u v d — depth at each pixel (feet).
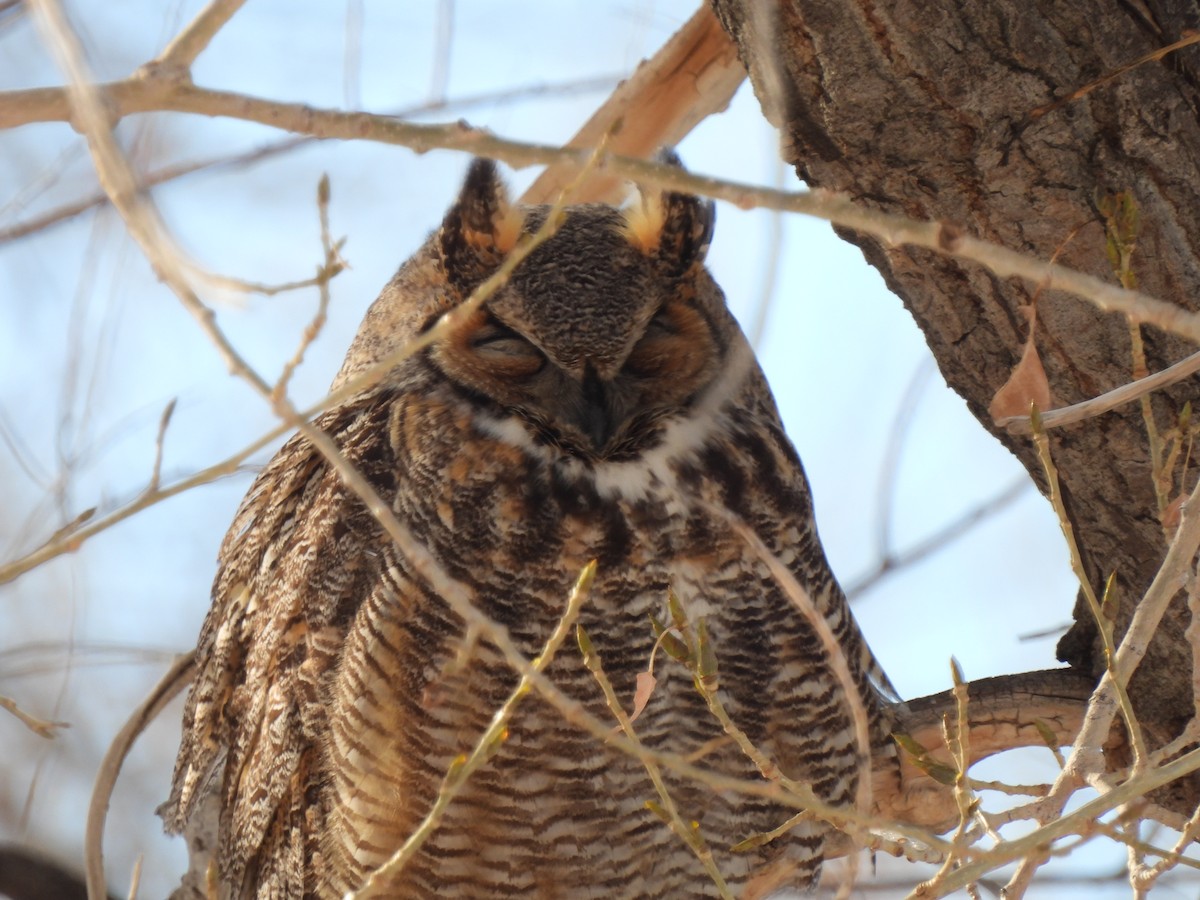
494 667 25.20
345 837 26.40
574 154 17.56
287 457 30.78
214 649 30.40
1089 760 19.48
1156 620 19.77
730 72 29.53
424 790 25.55
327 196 17.61
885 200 22.90
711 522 26.55
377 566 26.27
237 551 30.68
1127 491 23.98
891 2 21.27
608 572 25.94
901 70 21.67
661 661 25.81
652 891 26.50
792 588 20.81
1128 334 22.74
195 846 30.60
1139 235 22.12
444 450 26.71
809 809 19.21
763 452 27.81
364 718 25.67
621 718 19.42
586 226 28.89
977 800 19.03
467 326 27.78
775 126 17.58
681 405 27.86
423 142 17.37
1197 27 21.31
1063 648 27.76
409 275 29.71
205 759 30.17
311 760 27.09
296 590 27.20
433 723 25.30
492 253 28.04
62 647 31.60
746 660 26.43
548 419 27.22
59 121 16.74
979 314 23.77
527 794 25.54
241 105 17.11
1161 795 26.02
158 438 18.17
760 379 29.22
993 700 27.30
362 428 27.76
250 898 28.81
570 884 26.20
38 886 28.91
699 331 28.32
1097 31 21.34
